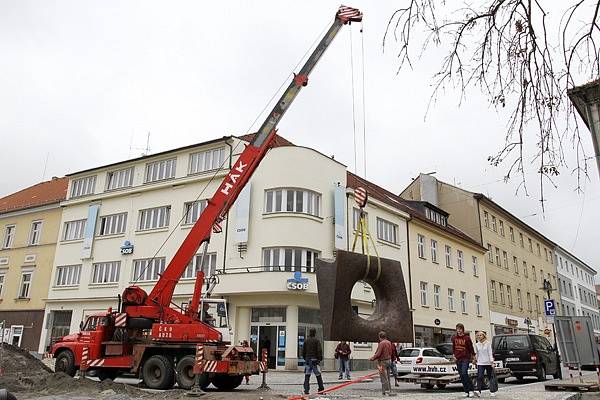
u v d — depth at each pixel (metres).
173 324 15.61
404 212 33.91
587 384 14.73
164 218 30.50
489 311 42.81
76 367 17.23
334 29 18.34
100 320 17.30
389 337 7.92
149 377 15.37
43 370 17.16
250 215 26.84
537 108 4.48
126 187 32.41
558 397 12.20
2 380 14.86
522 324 48.75
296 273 25.14
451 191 46.12
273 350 25.30
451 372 15.72
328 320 7.57
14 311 35.22
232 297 26.38
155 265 29.70
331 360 26.27
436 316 35.09
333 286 7.65
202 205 29.03
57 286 33.53
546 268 59.34
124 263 30.91
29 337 33.84
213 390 15.07
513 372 19.94
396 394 13.65
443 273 37.34
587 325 16.06
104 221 33.12
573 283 68.38
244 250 26.39
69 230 34.75
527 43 4.37
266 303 25.62
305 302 25.70
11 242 37.75
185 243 16.81
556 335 16.52
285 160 27.17
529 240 55.94
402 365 21.78
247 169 17.47
